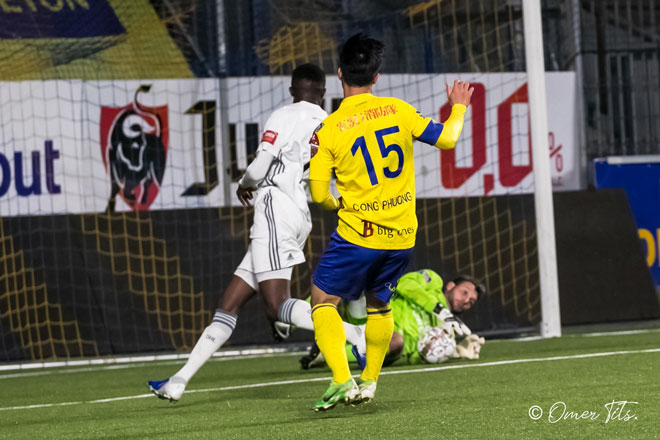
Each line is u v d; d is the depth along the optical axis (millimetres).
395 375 16172
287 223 14227
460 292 18797
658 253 29562
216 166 28141
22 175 26922
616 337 22094
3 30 28672
